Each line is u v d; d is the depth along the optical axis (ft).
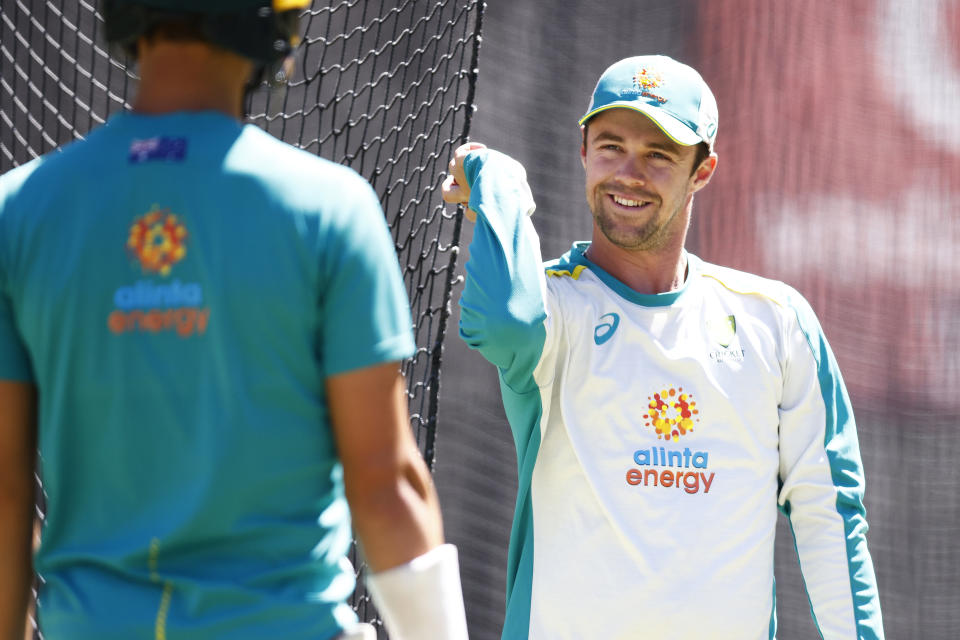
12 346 16.92
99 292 16.44
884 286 80.33
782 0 81.05
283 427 16.52
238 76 17.51
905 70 81.46
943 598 77.71
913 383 79.56
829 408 29.32
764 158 80.64
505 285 26.68
